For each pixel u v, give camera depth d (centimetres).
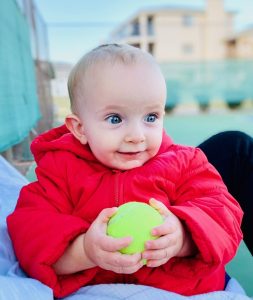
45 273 75
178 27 1291
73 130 94
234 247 81
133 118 82
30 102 312
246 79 1024
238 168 128
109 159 86
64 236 75
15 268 83
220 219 82
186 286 82
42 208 86
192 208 81
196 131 619
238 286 95
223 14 1280
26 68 312
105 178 91
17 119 223
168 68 1003
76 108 91
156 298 75
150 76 81
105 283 84
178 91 1008
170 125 707
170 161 93
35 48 468
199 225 75
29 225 81
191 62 1010
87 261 75
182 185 94
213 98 1023
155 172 90
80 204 89
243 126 680
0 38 204
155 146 86
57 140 99
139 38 1291
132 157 87
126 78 80
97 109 83
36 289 71
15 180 138
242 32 1248
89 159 94
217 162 132
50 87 548
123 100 80
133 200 87
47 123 473
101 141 84
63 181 92
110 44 92
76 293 79
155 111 83
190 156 97
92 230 71
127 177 89
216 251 75
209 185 93
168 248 70
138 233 68
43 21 634
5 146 179
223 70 1021
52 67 589
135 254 67
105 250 67
